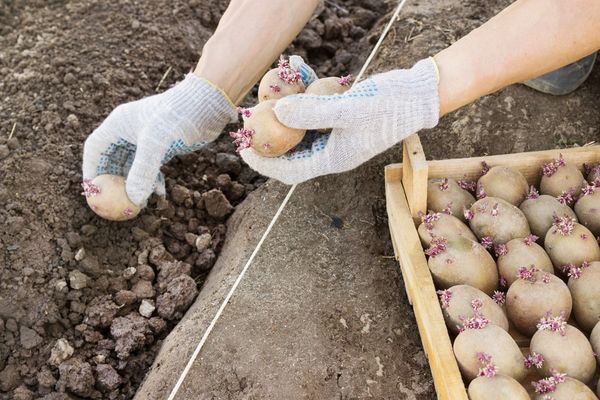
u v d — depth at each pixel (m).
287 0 1.78
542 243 1.65
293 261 1.81
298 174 1.61
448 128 2.04
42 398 1.64
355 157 1.58
